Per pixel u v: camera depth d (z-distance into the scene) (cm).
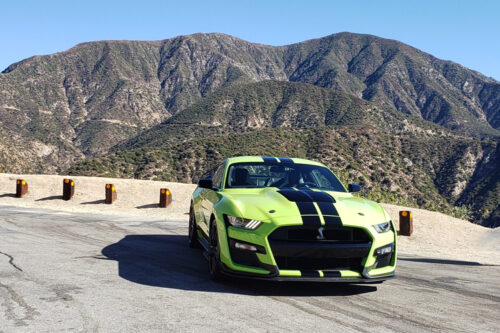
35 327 329
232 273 464
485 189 16275
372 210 505
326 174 628
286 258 451
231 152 13100
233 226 471
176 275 533
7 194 1859
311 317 378
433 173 17425
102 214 1407
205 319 358
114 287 459
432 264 756
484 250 1102
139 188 1961
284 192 518
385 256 482
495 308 450
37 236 837
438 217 1547
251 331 334
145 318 356
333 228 454
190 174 12462
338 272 454
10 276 493
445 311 425
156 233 984
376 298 461
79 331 322
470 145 18625
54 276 500
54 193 1884
